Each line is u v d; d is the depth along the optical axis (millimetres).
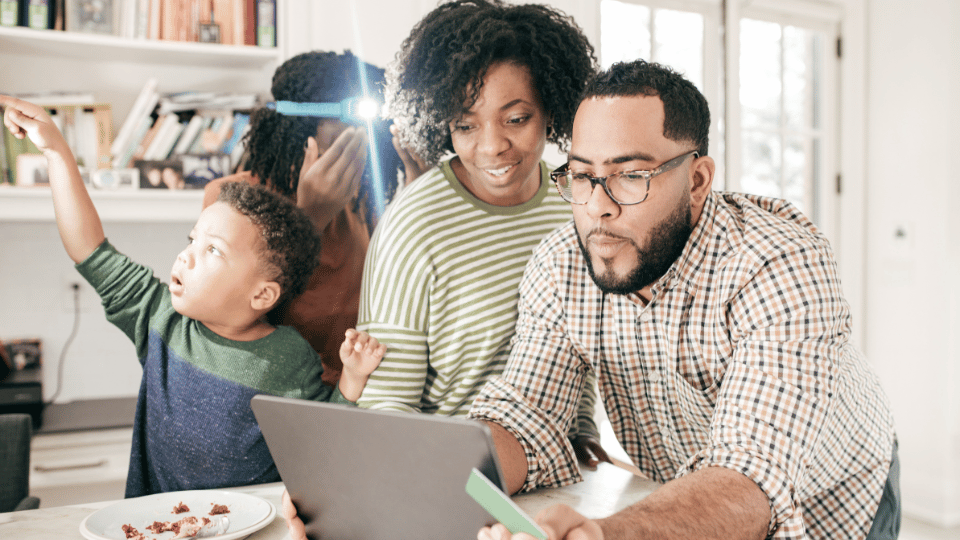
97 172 2016
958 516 2771
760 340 797
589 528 551
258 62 2287
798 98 3184
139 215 2070
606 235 809
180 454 1084
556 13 1128
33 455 1966
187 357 1094
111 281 1146
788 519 712
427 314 1104
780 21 3090
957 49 2818
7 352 2311
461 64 1014
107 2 2062
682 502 656
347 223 1529
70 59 2254
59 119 2035
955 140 2826
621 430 1063
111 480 2033
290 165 1551
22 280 2354
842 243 3209
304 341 1194
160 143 2115
